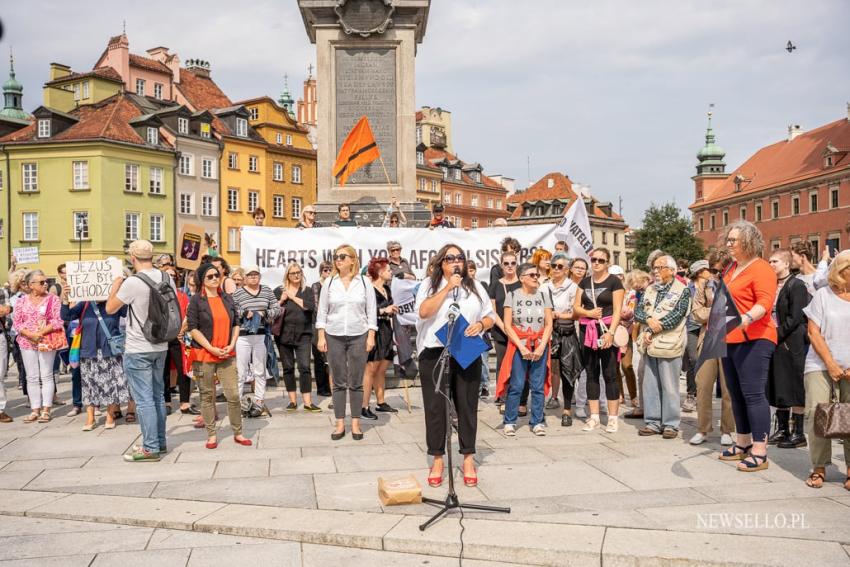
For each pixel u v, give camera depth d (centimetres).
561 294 876
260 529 512
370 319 806
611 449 752
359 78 1355
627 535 487
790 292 750
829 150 6850
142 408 712
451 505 536
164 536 514
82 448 784
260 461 705
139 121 5116
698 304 829
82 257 4872
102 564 466
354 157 1310
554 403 1030
